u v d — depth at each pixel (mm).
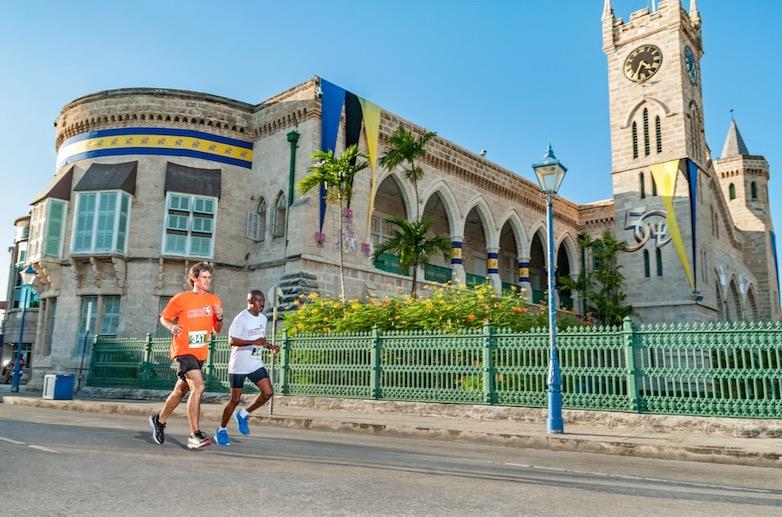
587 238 40312
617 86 42531
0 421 11844
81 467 6246
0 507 4473
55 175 30359
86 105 29062
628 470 8062
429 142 32219
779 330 11031
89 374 23125
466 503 5176
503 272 44531
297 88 27781
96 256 26719
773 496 6301
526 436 11047
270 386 8680
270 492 5293
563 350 13344
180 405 16500
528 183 40656
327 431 12680
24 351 37844
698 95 42344
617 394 12586
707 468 8633
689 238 38188
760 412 11078
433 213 38531
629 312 37406
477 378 14305
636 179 40906
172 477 5824
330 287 26375
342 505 4906
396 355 15508
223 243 28250
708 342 11750
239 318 8633
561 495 5750
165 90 28375
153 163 27938
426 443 10797
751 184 66250
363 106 28844
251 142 29812
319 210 26562
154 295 26938
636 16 41969
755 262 63844
